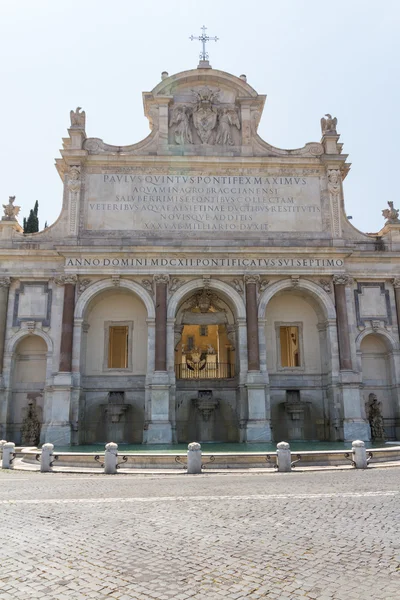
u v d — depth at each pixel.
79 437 32.19
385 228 37.06
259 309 34.03
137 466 20.52
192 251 33.81
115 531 9.71
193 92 38.12
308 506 11.98
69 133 36.25
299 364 36.03
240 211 36.22
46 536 9.35
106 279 34.00
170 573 7.27
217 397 35.31
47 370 33.12
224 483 16.17
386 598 6.33
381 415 34.78
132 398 34.59
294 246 34.06
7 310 34.22
